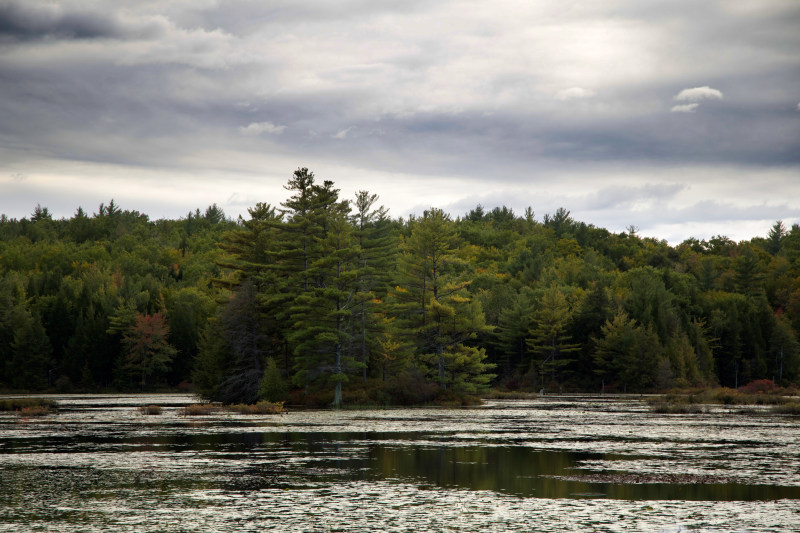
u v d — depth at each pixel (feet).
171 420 171.42
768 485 81.82
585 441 124.88
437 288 273.75
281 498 74.69
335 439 128.57
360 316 250.98
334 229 247.50
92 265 646.33
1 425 156.87
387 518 65.72
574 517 66.23
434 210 276.00
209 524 63.52
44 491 78.54
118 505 71.36
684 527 62.49
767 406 228.43
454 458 103.55
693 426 152.76
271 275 249.14
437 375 277.44
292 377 236.02
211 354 246.06
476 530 61.31
